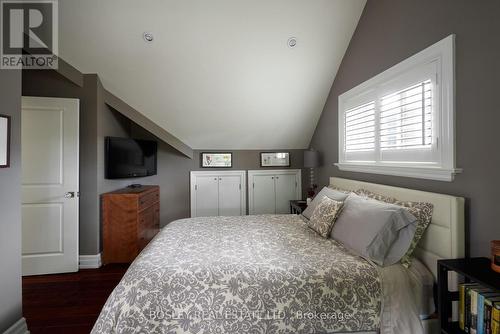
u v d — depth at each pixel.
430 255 1.61
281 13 2.50
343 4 2.49
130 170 3.50
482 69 1.38
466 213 1.48
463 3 1.48
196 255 1.64
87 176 2.93
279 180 4.46
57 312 2.06
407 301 1.38
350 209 1.93
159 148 4.23
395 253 1.57
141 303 1.29
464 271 1.20
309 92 3.39
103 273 2.78
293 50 2.84
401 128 2.01
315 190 3.98
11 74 1.69
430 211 1.63
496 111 1.32
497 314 1.07
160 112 3.49
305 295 1.34
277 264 1.50
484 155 1.38
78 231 2.83
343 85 2.99
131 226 3.03
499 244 1.18
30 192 2.68
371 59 2.42
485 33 1.36
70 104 2.74
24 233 2.67
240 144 4.27
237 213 4.38
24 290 2.41
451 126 1.55
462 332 1.27
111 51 2.72
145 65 2.88
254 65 2.96
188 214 4.29
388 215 1.58
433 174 1.70
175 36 2.61
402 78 1.98
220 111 3.55
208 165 4.32
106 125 3.21
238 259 1.57
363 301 1.36
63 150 2.74
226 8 2.41
